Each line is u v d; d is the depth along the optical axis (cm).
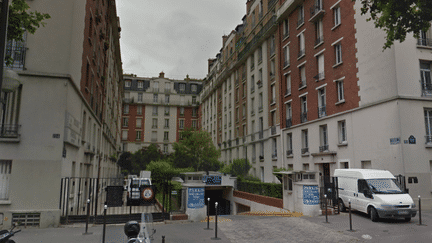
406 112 1522
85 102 1519
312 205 1312
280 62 2817
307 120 2336
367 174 1245
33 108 1117
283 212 1414
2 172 1068
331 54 2084
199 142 3566
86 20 1509
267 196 1850
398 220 1161
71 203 1342
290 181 1491
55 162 1103
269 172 2942
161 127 6169
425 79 1619
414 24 1111
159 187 2208
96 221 1088
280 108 2766
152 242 494
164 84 6372
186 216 1162
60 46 1175
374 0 1173
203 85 6019
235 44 4138
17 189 1058
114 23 3156
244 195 2212
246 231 986
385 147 1577
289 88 2683
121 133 5969
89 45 1622
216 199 2909
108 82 2864
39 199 1067
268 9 3089
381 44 1641
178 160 3481
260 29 3319
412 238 865
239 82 3919
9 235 584
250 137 3453
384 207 1097
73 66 1239
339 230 990
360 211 1269
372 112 1683
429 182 1479
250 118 3494
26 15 811
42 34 1166
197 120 6353
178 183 2186
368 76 1728
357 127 1794
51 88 1145
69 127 1193
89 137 1842
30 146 1091
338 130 1983
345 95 1917
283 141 2686
